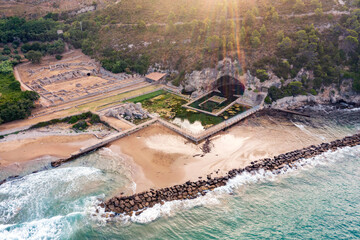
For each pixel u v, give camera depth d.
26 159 79.69
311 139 90.31
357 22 122.81
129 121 101.50
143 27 162.12
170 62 137.50
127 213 61.88
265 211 63.84
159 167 76.81
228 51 125.62
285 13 136.25
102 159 81.00
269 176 74.19
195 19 152.00
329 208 64.50
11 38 172.12
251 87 117.25
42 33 176.75
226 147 86.25
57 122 99.69
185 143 88.44
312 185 71.38
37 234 57.03
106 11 192.75
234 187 70.31
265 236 57.69
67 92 123.19
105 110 107.00
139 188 69.00
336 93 116.94
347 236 57.59
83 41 177.62
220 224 60.50
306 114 106.94
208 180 71.81
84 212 62.25
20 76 140.00
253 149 85.06
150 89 129.00
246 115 105.06
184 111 109.31
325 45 123.31
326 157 81.31
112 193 67.44
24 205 63.97
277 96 112.81
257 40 123.56
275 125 99.38
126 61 148.50
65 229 58.28
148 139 90.75
